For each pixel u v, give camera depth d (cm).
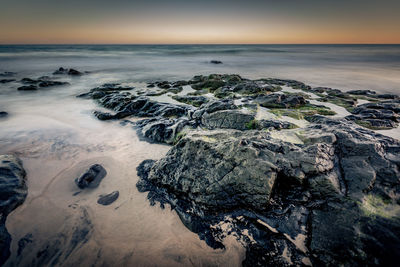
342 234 142
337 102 409
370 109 339
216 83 575
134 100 413
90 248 156
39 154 251
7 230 163
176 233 165
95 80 745
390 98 448
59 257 152
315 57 1591
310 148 181
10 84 644
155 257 151
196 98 445
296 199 167
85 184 206
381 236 135
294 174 169
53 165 234
